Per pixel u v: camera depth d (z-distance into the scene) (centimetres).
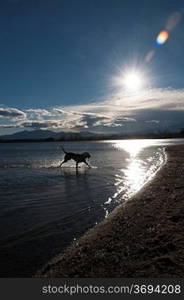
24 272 777
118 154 5606
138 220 1130
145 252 829
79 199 1605
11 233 1068
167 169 2642
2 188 1939
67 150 8050
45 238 1020
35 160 4516
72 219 1235
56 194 1741
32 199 1605
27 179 2367
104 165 3481
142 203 1404
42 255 880
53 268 791
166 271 716
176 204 1314
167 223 1057
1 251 913
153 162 3728
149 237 937
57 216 1280
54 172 2844
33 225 1156
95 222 1195
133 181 2197
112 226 1094
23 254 890
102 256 832
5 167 3347
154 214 1190
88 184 2092
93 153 6050
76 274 747
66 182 2192
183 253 794
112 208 1406
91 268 769
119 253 841
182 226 1010
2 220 1219
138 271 729
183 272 704
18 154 6500
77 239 1006
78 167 3291
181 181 1917
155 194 1578
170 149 6325
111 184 2080
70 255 864
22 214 1309
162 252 817
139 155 5191
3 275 763
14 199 1603
